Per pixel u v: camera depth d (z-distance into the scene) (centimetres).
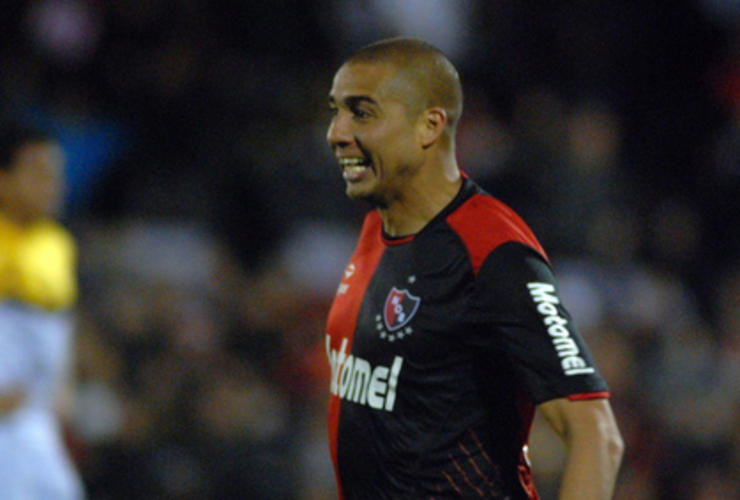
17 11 2855
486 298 834
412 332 853
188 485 2058
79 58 2905
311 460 2170
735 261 3253
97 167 2752
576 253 2867
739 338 2856
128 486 2030
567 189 2903
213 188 2834
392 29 3359
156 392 2142
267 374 2336
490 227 855
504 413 862
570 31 3462
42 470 1532
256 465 2102
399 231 903
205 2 3102
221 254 2669
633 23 3581
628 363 2470
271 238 2788
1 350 1496
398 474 859
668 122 3541
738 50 3681
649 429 2392
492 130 3081
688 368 2584
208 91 2961
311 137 2962
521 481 880
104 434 2045
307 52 3216
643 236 3148
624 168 3347
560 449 2067
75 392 2067
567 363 816
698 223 3297
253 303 2455
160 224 2703
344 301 923
